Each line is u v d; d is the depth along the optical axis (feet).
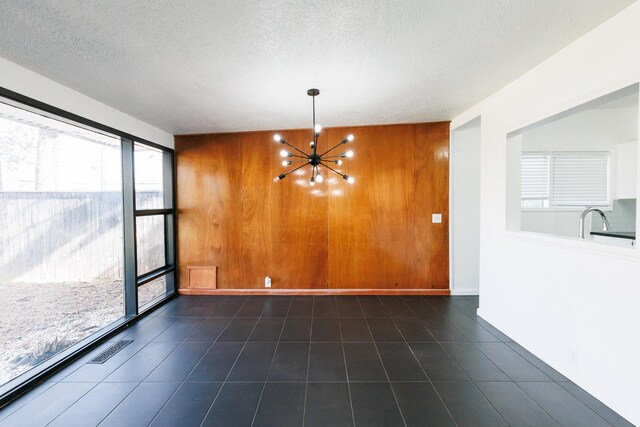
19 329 8.21
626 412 5.17
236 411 5.60
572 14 5.14
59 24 5.15
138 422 5.34
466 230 12.19
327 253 12.60
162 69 6.95
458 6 4.87
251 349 8.02
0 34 5.38
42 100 7.10
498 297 8.96
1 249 7.89
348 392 6.14
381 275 12.46
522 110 7.61
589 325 5.89
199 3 4.66
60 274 9.27
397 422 5.29
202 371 6.97
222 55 6.37
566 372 6.48
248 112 10.21
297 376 6.73
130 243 10.14
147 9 4.80
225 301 12.03
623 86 5.08
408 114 10.84
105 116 9.12
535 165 12.07
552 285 6.84
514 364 7.08
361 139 12.28
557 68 6.46
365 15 5.07
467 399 5.87
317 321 9.89
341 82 7.88
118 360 7.48
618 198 11.62
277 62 6.73
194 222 12.98
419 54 6.47
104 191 10.66
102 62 6.55
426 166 12.12
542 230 12.04
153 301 11.59
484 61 6.82
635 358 5.02
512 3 4.81
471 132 11.93
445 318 9.96
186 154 12.92
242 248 12.86
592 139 11.80
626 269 5.13
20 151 8.37
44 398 6.02
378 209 12.34
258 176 12.72
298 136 12.52
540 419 5.30
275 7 4.80
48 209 9.10
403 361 7.30
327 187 12.51
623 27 5.06
